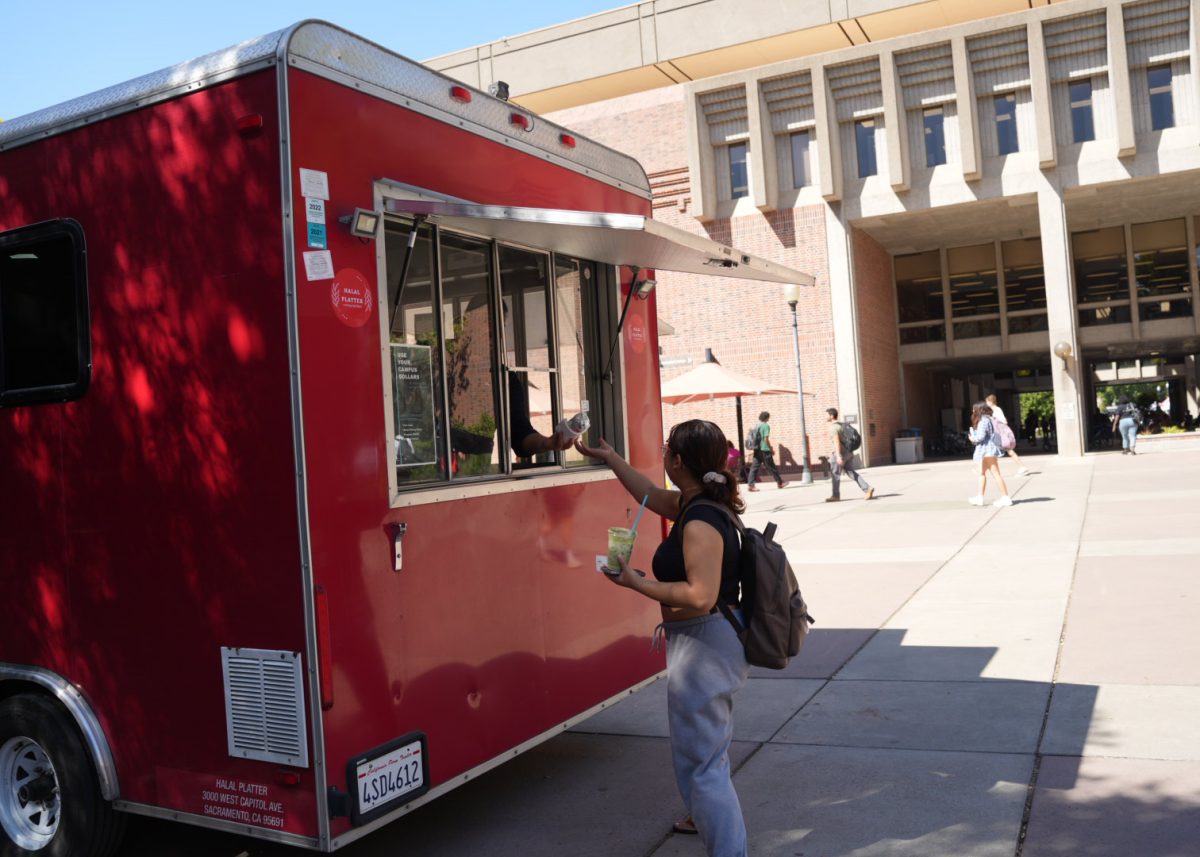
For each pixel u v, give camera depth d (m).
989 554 10.77
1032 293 33.28
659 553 3.66
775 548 3.59
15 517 4.18
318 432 3.51
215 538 3.65
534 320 4.80
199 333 3.66
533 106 37.69
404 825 4.53
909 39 27.09
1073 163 26.83
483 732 4.19
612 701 5.11
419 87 4.12
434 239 4.16
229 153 3.58
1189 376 41.78
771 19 33.97
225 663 3.63
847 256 28.55
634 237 4.29
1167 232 32.09
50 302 4.08
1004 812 4.20
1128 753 4.75
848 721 5.57
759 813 4.38
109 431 3.90
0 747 4.31
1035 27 26.33
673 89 30.23
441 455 4.13
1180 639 6.68
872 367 30.64
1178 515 12.58
